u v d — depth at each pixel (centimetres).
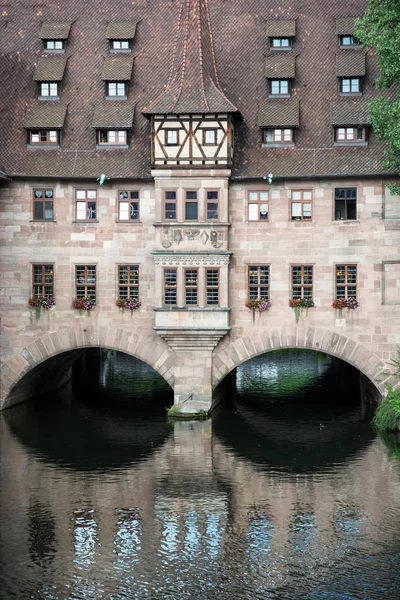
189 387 3700
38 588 1983
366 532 2306
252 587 1986
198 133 3609
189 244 3625
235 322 3684
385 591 1958
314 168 3616
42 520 2412
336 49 3931
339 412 3947
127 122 3753
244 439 3359
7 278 3759
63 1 4141
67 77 3950
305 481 2769
